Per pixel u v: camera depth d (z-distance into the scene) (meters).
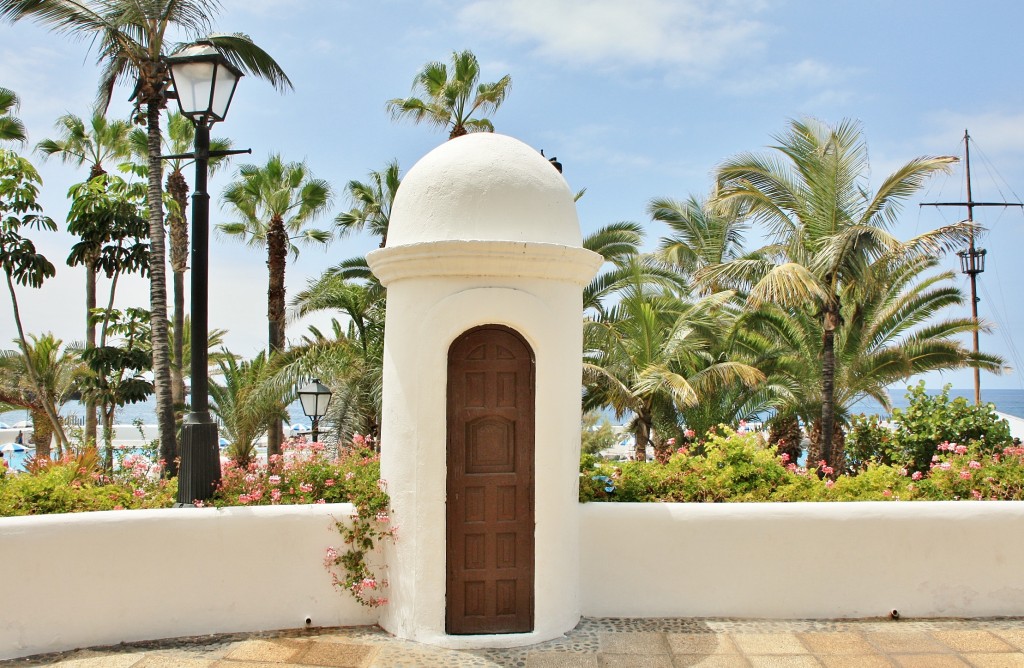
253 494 5.57
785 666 4.88
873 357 15.12
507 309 5.17
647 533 5.71
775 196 13.66
